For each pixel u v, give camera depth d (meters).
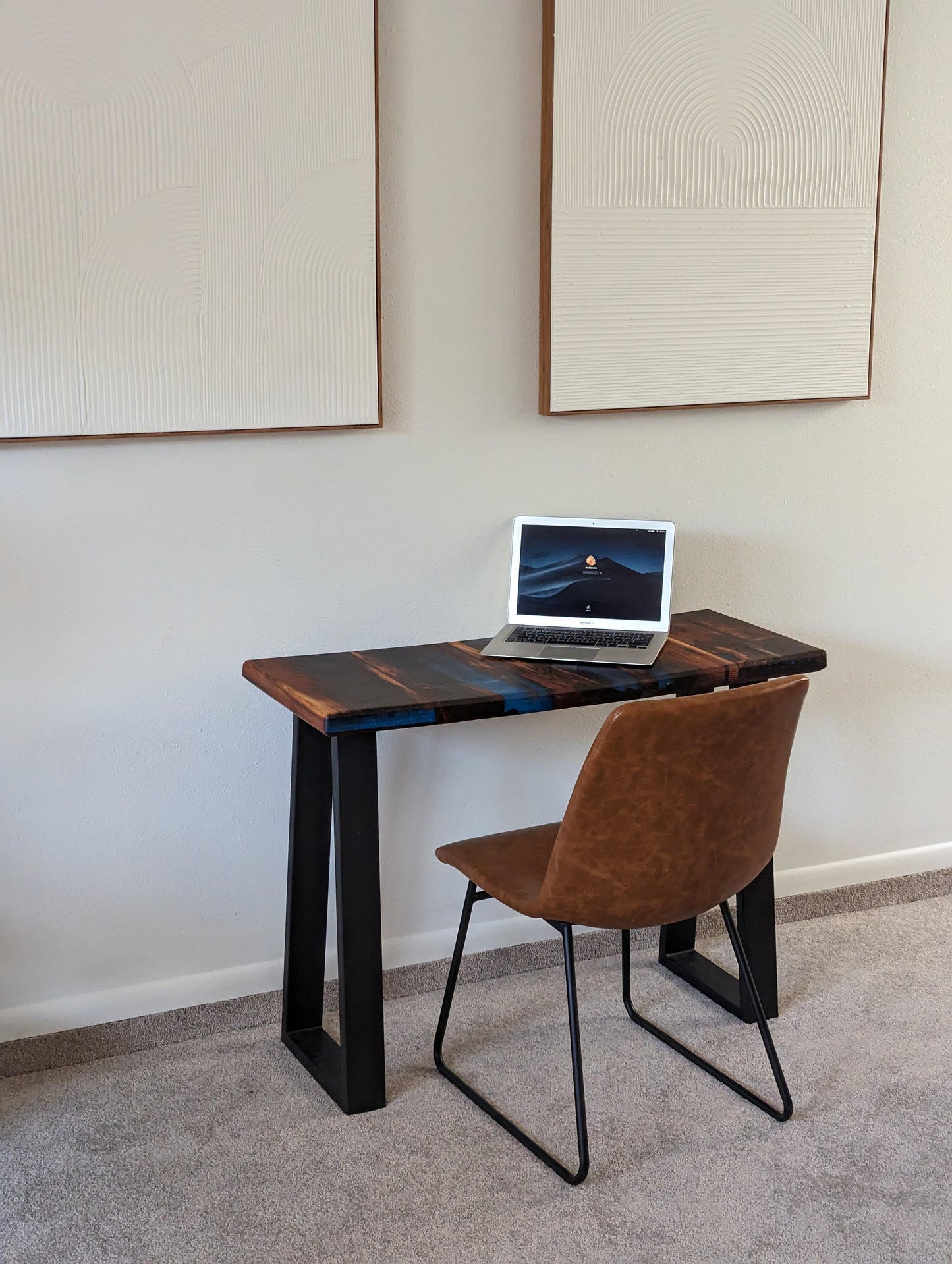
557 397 2.44
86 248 2.07
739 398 2.59
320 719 1.95
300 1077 2.28
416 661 2.29
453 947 2.63
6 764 2.22
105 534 2.21
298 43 2.14
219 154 2.12
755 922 2.42
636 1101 2.19
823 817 2.94
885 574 2.87
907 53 2.62
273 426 2.25
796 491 2.74
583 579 2.45
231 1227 1.87
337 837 2.06
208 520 2.27
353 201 2.22
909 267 2.73
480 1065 2.30
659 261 2.46
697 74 2.41
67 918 2.31
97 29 2.02
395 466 2.39
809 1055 2.33
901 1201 1.93
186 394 2.18
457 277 2.37
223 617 2.32
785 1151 2.05
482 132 2.33
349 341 2.27
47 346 2.08
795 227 2.55
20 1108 2.18
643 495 2.61
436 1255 1.81
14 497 2.13
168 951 2.41
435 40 2.27
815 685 2.85
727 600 2.73
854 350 2.66
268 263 2.19
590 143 2.36
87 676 2.25
